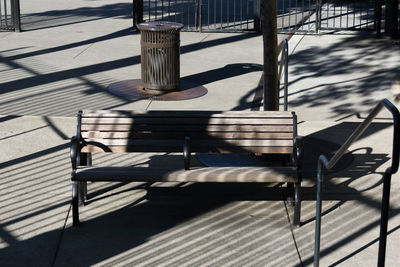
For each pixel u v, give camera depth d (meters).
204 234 6.40
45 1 21.95
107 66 13.36
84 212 6.83
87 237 6.32
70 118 9.85
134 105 10.66
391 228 6.55
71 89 11.59
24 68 13.04
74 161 6.55
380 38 15.67
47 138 8.99
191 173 6.55
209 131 7.04
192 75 12.70
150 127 7.02
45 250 6.07
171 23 11.53
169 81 11.42
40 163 8.12
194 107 10.59
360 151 8.60
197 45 15.39
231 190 7.44
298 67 13.18
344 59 13.76
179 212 6.87
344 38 15.73
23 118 9.82
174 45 11.31
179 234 6.40
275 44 8.03
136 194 7.29
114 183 7.57
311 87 11.76
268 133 7.04
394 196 7.23
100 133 6.99
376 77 12.37
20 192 7.26
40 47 14.98
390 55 14.05
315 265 5.55
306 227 6.55
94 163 8.19
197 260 5.91
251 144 7.04
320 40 15.54
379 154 8.50
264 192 7.38
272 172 6.57
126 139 7.00
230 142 7.04
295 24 16.94
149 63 11.36
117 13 19.72
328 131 9.36
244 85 12.02
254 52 14.78
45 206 6.95
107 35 16.44
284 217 6.78
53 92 11.38
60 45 15.23
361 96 11.19
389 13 15.51
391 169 4.52
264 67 8.12
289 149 7.02
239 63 13.73
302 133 9.27
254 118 7.07
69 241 6.24
